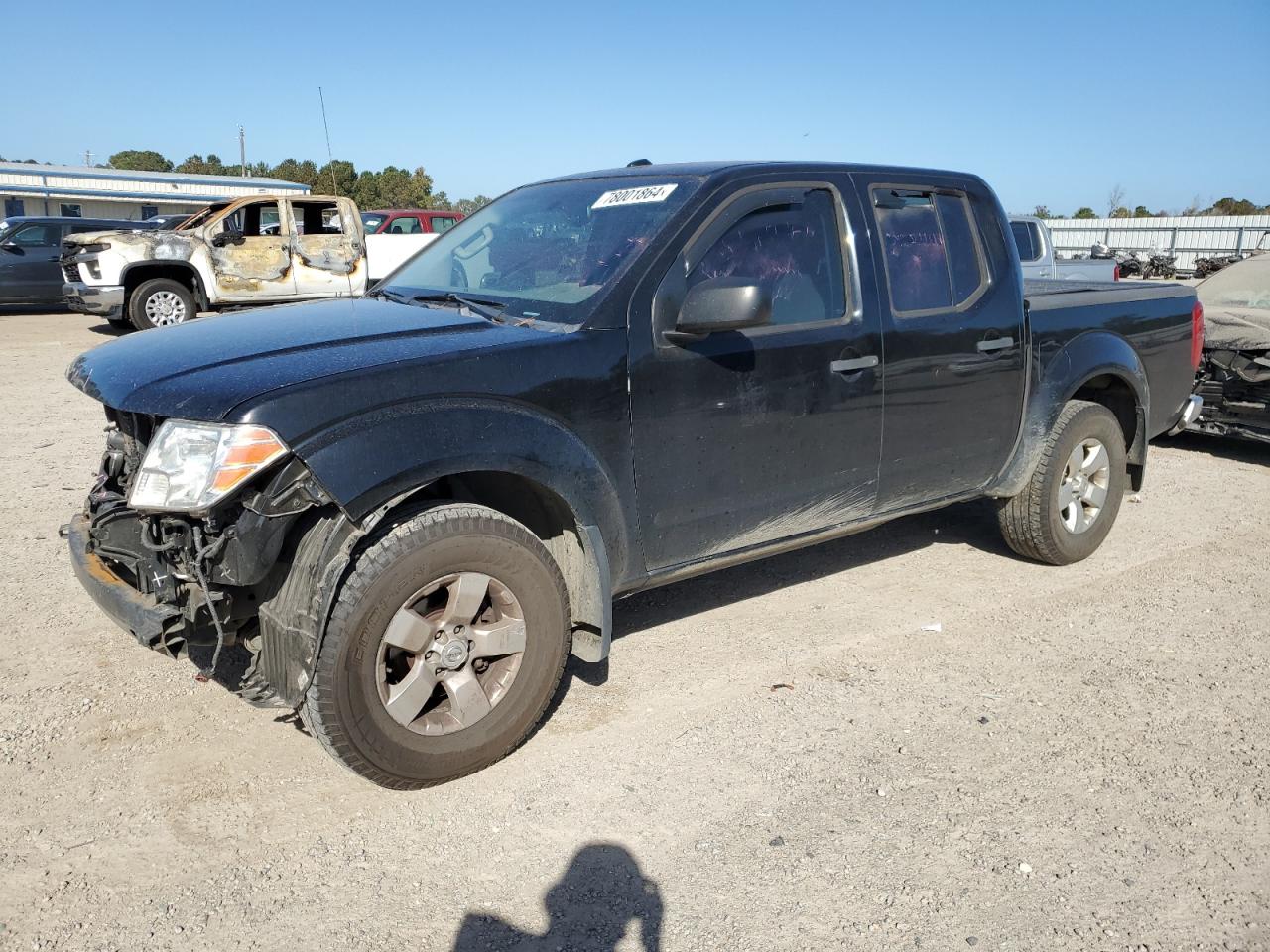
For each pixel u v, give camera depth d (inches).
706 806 122.1
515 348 126.3
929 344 169.5
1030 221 520.7
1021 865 111.3
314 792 124.0
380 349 123.0
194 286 591.5
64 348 531.2
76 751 131.7
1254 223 1298.0
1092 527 208.4
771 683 154.8
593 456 132.0
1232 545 224.2
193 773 127.6
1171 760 133.6
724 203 147.1
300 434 109.4
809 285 156.5
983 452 185.3
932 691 152.8
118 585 122.7
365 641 114.3
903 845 114.7
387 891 106.5
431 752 121.8
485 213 181.0
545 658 130.2
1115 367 204.7
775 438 151.6
